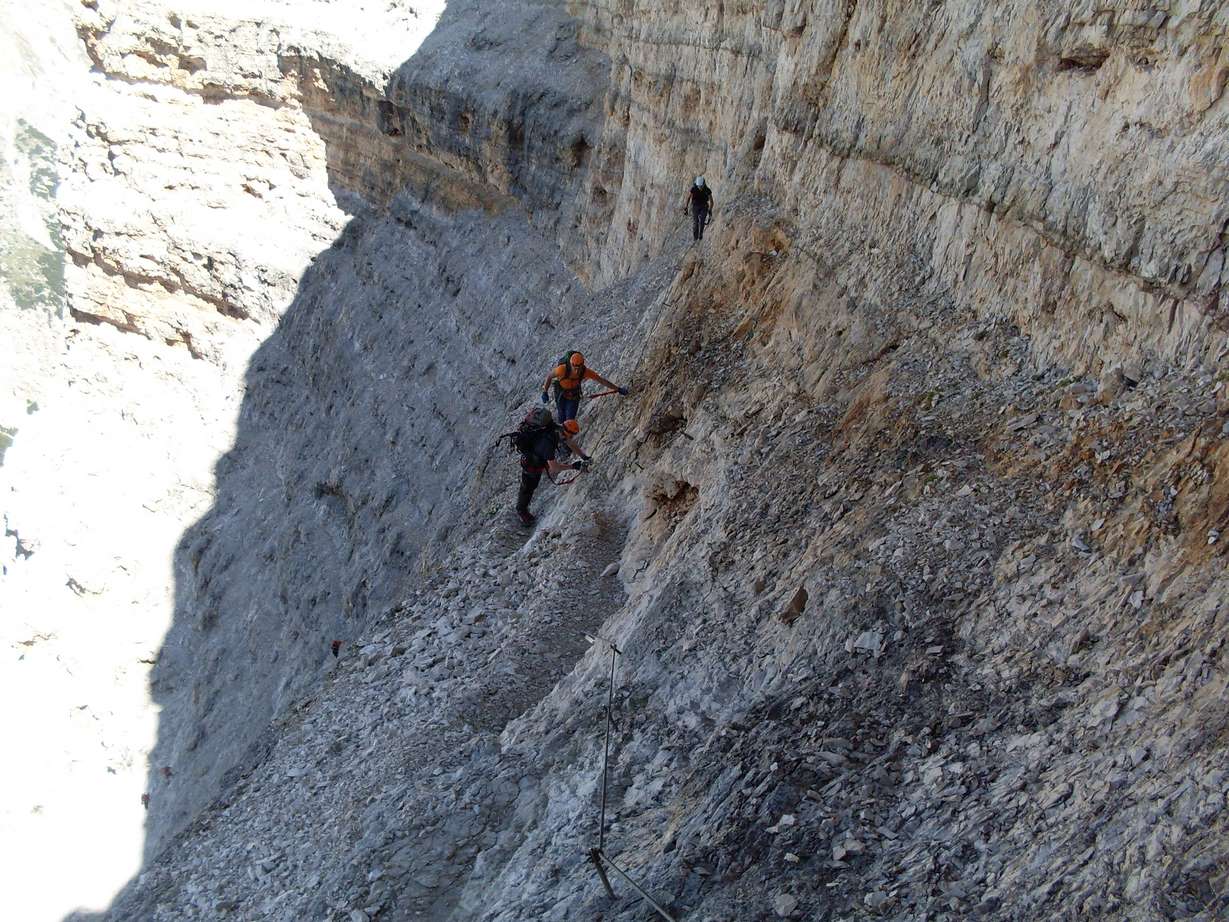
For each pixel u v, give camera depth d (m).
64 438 51.06
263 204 49.34
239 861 12.62
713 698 8.76
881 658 7.27
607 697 9.98
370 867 9.83
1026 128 9.34
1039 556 7.03
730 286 15.27
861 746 6.66
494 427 28.86
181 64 49.38
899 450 9.13
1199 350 7.02
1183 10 7.45
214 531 44.16
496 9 41.78
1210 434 6.45
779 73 16.22
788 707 7.43
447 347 37.28
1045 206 8.85
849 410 10.38
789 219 14.64
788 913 5.75
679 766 8.35
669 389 15.03
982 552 7.43
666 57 26.61
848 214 12.88
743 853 6.36
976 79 10.24
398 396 38.12
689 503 13.36
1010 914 5.00
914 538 7.93
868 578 7.92
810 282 12.91
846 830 6.07
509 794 9.96
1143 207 7.62
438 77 39.50
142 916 12.73
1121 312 7.77
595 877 7.39
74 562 44.19
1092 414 7.61
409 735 12.65
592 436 17.44
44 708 39.16
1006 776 5.79
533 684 12.84
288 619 36.47
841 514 9.09
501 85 37.09
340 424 40.22
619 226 30.12
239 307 48.66
